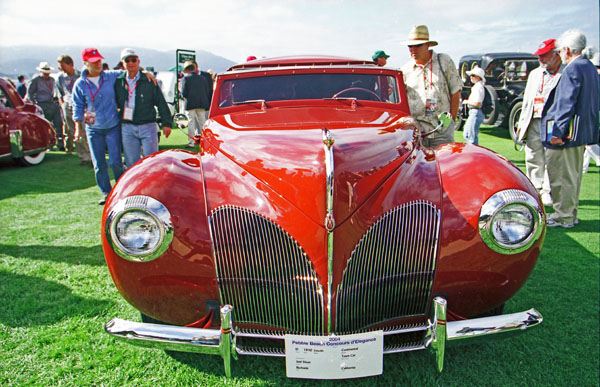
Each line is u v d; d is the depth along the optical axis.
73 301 3.02
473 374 2.29
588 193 5.97
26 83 12.59
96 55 4.99
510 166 2.30
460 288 2.12
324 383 2.24
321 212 1.97
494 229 2.06
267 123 2.70
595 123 4.32
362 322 2.07
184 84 9.44
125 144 5.34
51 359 2.39
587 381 2.23
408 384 2.23
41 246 4.06
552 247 4.05
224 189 2.21
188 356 2.44
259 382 2.24
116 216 2.00
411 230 2.11
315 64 3.49
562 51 4.25
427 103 4.20
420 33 4.05
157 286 2.06
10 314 2.83
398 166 2.31
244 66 3.55
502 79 11.50
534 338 2.60
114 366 2.34
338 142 2.22
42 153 8.60
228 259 2.05
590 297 3.09
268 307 2.07
